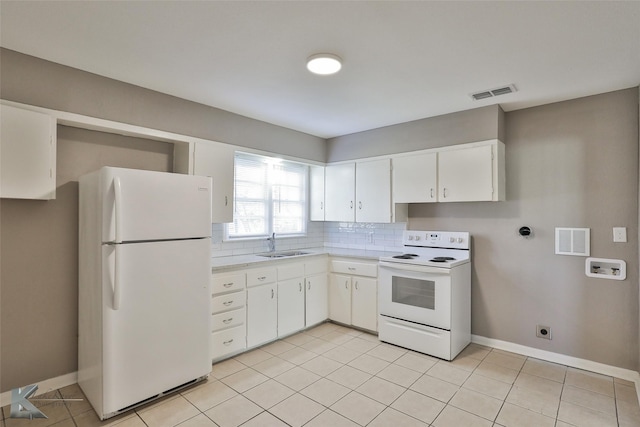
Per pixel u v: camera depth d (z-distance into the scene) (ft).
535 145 9.96
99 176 6.93
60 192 7.96
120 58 7.18
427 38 6.29
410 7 5.33
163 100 9.12
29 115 6.87
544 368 9.20
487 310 10.79
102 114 8.04
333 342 11.10
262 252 12.84
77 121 7.66
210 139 10.18
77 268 8.19
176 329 7.68
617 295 8.73
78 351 8.09
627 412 7.12
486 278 10.81
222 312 9.48
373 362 9.59
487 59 7.13
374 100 9.66
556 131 9.62
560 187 9.55
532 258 9.98
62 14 5.58
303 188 14.88
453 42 6.43
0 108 6.50
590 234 9.09
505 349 10.43
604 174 8.91
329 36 6.25
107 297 6.69
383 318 11.12
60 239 7.95
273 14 5.57
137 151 9.25
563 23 5.76
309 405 7.42
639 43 6.40
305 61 7.27
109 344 6.68
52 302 7.85
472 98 9.42
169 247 7.55
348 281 12.44
